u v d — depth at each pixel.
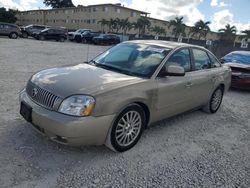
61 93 3.07
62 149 3.44
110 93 3.14
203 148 3.97
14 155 3.19
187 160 3.54
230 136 4.58
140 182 2.94
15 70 8.67
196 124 4.99
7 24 26.72
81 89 3.09
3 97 5.36
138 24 57.31
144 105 3.66
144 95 3.54
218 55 23.36
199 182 3.04
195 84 4.62
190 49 4.74
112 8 57.78
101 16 58.56
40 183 2.74
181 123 4.96
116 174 3.04
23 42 22.80
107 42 31.47
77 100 2.98
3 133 3.71
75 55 15.67
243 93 8.53
